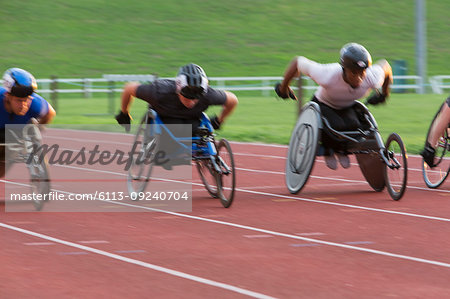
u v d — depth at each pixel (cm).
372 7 12594
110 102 5775
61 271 1303
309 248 1496
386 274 1293
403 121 4725
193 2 12706
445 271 1315
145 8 12381
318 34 11431
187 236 1612
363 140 2131
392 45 11069
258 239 1582
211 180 2147
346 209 1961
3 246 1509
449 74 9706
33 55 10112
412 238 1595
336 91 2098
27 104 1962
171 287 1203
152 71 9581
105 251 1461
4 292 1176
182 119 2053
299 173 2195
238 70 9619
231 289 1195
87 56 10162
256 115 5253
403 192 2061
